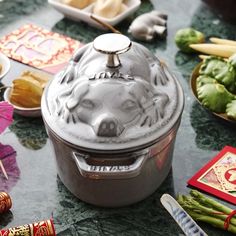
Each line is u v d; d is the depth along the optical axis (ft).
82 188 3.45
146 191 3.52
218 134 4.18
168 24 5.45
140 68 3.44
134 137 3.19
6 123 3.94
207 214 3.47
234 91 4.27
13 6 5.72
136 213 3.57
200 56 4.79
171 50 5.12
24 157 4.00
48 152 4.03
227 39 5.24
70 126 3.26
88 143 3.17
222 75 4.28
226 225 3.40
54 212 3.58
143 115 3.29
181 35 5.01
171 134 3.34
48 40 5.19
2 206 3.50
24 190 3.74
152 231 3.46
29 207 3.61
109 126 3.16
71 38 5.25
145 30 5.16
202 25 5.44
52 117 3.35
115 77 3.32
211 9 5.65
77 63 3.58
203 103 4.17
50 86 3.58
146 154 3.21
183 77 4.76
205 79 4.29
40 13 5.62
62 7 5.34
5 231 3.25
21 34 5.27
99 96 3.25
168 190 3.71
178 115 3.38
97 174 3.11
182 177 3.81
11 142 4.12
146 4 5.77
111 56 3.30
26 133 4.20
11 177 3.84
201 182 3.73
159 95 3.41
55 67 4.84
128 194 3.44
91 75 3.36
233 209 3.55
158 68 3.56
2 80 4.69
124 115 3.24
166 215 3.56
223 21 5.50
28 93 4.22
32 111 4.22
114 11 5.29
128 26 5.43
